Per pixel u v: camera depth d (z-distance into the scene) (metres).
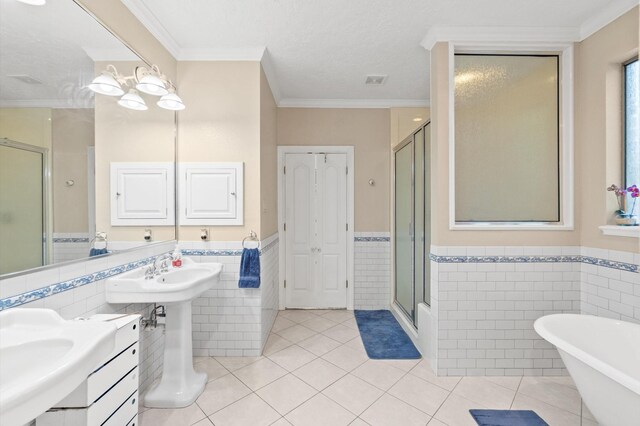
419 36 2.21
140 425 1.65
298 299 3.58
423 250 2.61
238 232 2.40
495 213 2.22
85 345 0.92
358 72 2.77
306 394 1.93
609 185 1.96
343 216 3.55
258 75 2.39
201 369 2.21
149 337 2.04
